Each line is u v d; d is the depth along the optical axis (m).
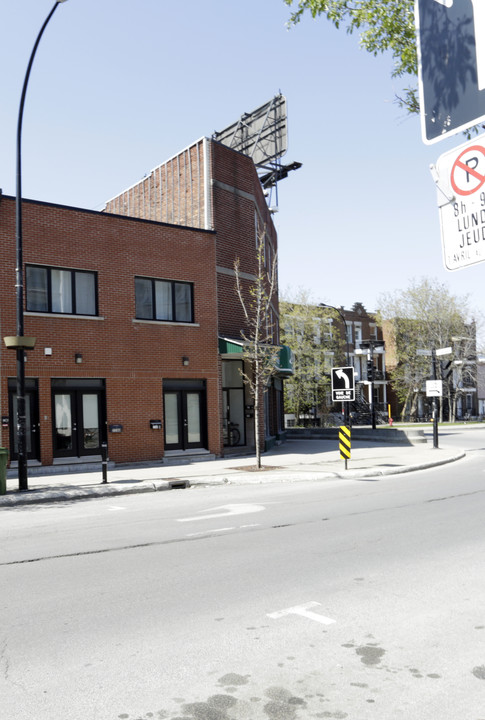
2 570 7.37
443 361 54.84
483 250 2.29
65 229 19.05
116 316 19.88
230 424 23.70
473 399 67.94
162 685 4.06
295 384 47.12
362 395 58.69
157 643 4.83
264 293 22.31
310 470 17.75
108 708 3.76
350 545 8.13
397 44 8.18
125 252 20.22
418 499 12.23
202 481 16.08
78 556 8.00
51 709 3.77
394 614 5.38
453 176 2.41
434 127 2.53
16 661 4.55
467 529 8.97
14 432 18.09
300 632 5.00
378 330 62.97
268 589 6.24
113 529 9.95
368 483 15.50
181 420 21.38
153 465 20.08
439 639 4.79
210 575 6.83
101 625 5.30
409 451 24.88
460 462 21.25
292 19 9.31
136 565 7.41
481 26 2.31
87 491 14.46
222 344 21.97
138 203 26.73
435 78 2.52
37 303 18.56
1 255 17.88
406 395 57.88
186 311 21.73
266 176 32.50
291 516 10.57
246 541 8.60
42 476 17.61
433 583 6.28
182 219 23.92
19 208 14.62
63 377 18.75
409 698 3.82
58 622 5.41
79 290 19.41
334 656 4.49
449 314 55.91
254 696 3.88
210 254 22.30
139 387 20.19
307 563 7.24
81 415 19.27
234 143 34.72
